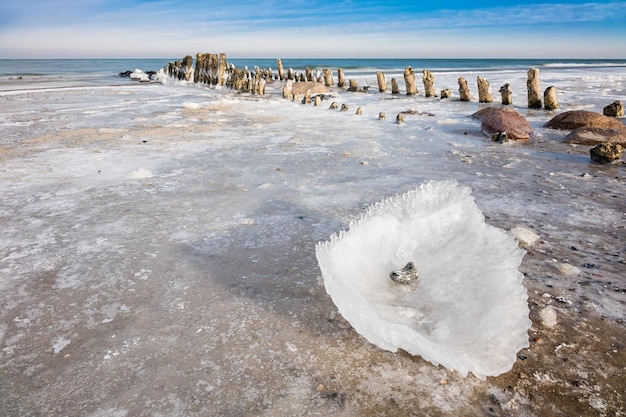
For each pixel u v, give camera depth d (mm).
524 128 8680
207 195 4812
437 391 1887
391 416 1747
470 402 1824
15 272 3027
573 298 2650
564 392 1881
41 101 15258
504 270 2283
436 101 16438
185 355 2139
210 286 2824
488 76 32844
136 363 2082
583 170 5953
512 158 6719
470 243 2648
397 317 2227
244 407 1799
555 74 34594
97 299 2670
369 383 1936
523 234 3537
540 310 2496
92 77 34344
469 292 2346
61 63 73312
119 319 2453
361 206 4414
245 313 2504
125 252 3348
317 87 20328
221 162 6398
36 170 5879
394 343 1951
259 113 12641
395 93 19844
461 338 2062
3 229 3809
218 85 23141
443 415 1751
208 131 9273
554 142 8133
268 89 22859
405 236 2910
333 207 4391
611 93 17297
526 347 2121
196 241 3559
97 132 8922
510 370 2020
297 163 6332
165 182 5336
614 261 3154
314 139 8344
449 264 2629
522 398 1844
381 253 2781
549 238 3590
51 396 1872
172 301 2643
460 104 15219
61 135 8562
